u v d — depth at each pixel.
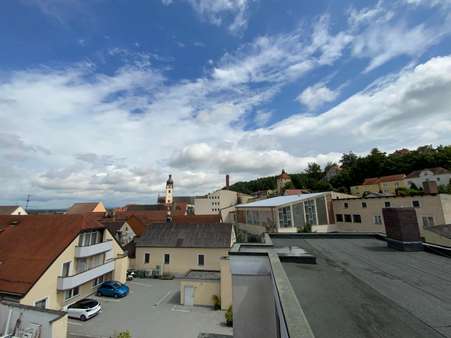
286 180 81.44
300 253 5.09
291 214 28.72
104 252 22.72
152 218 51.44
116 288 21.44
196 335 14.69
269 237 7.82
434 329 2.16
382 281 3.60
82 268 19.81
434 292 3.11
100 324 16.23
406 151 68.44
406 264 4.60
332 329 2.18
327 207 32.56
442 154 54.66
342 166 80.19
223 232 29.27
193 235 29.39
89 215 22.30
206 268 26.97
